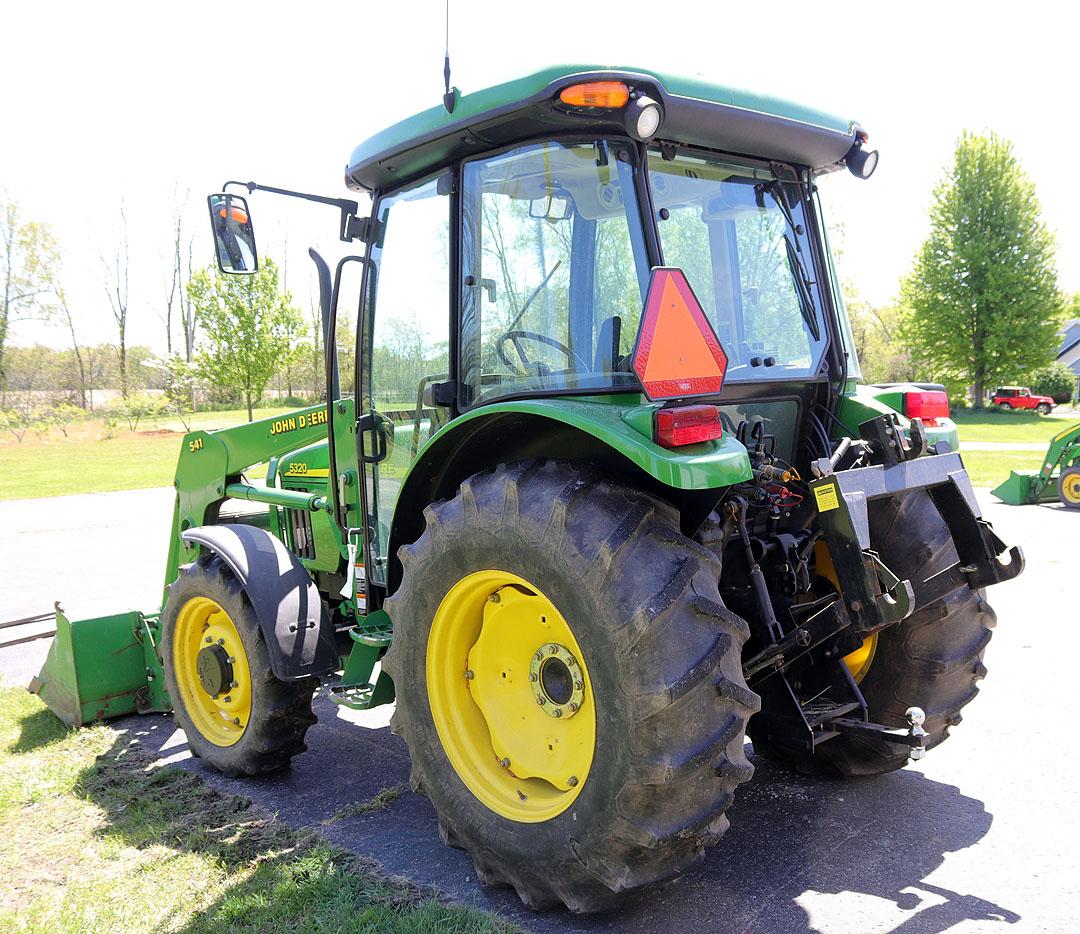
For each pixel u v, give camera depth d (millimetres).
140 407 38750
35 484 18781
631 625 2344
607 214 2820
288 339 33562
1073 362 63000
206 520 5340
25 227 44156
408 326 3549
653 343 2402
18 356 45750
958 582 3146
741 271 3178
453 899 2877
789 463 3385
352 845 3303
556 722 2771
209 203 3557
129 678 4816
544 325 2965
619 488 2582
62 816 3660
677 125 2838
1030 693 4625
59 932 2777
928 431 3602
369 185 3633
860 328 51344
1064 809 3375
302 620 3775
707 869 3006
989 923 2645
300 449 4910
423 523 3410
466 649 3027
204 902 2943
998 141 36812
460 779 2943
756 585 2977
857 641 3057
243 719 4059
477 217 3135
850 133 3293
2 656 6238
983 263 37062
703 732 2385
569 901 2625
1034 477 11859
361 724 4727
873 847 3127
